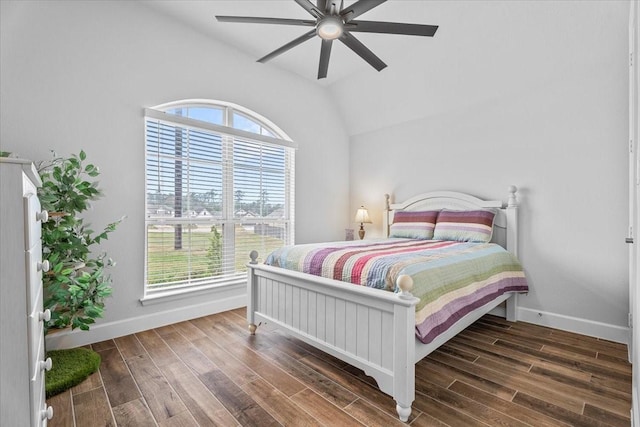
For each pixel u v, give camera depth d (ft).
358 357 5.63
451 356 7.13
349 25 6.51
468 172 11.02
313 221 13.33
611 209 8.16
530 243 9.50
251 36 9.96
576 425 4.74
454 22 9.02
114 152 8.05
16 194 2.64
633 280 5.52
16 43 6.73
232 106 10.66
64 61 7.32
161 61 8.90
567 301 8.83
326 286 6.12
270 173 11.87
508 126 10.02
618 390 5.69
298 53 10.93
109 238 8.00
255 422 4.83
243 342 7.84
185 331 8.55
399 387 4.85
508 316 9.62
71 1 7.43
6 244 2.59
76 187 6.45
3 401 2.58
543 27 8.30
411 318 4.83
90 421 4.82
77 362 6.32
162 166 9.04
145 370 6.40
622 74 7.97
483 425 4.75
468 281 6.68
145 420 4.87
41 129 7.01
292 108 12.42
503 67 9.54
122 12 8.21
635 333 4.74
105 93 7.92
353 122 14.43
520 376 6.21
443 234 10.41
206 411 5.09
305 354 7.20
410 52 10.55
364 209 13.57
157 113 8.70
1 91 6.56
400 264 5.61
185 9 8.80
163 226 9.08
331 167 14.12
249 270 8.27
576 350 7.44
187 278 9.55
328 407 5.21
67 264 6.23
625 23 7.42
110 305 8.02
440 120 11.80
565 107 8.88
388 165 13.51
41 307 4.02
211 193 10.14
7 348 2.60
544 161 9.27
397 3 8.28
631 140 6.50
